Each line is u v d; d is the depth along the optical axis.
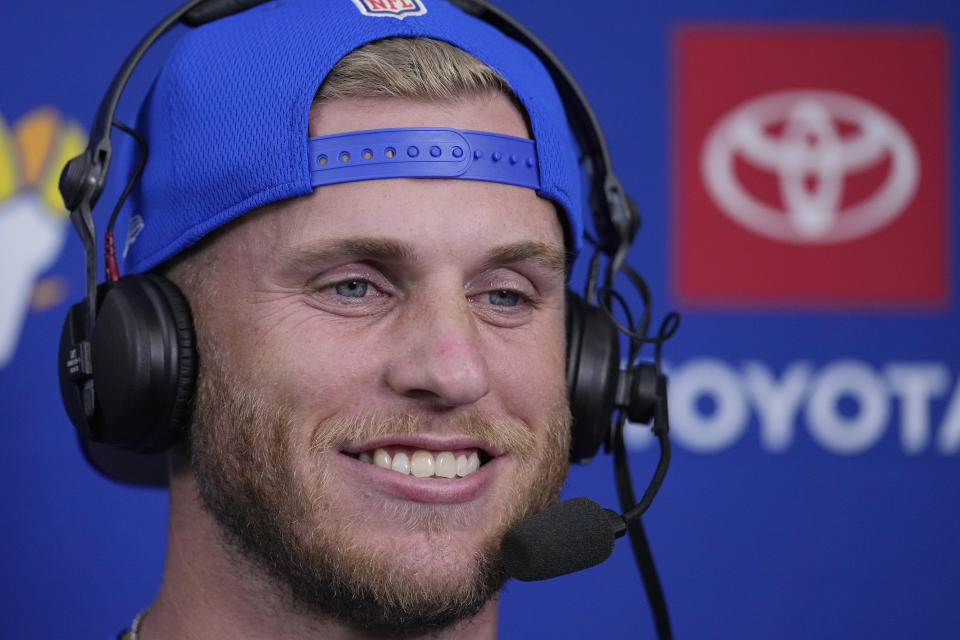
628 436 6.93
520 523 3.55
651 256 6.98
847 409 7.03
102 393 3.66
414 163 3.50
